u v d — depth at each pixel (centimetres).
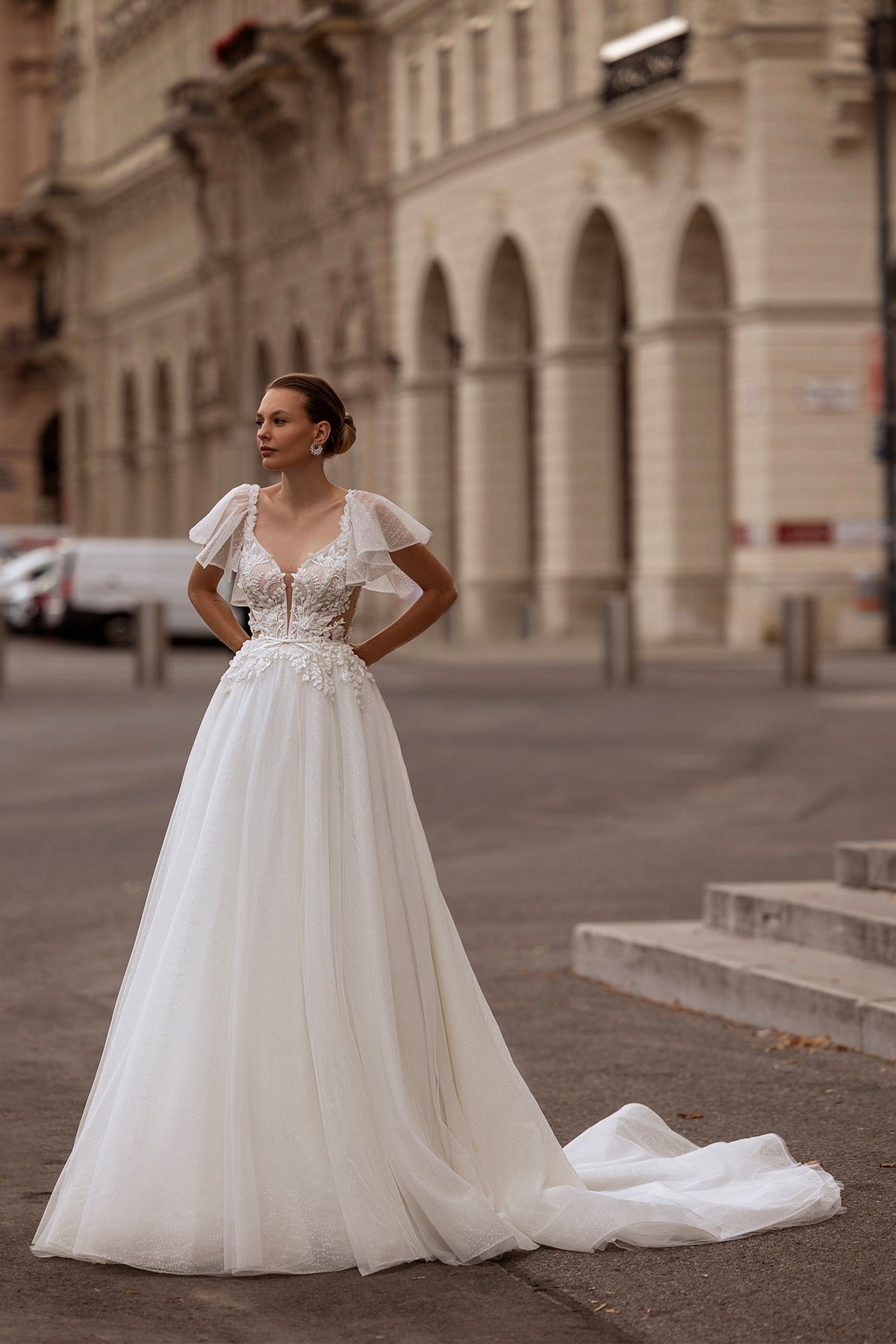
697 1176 654
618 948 997
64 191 8650
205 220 7144
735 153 3903
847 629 3859
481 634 4997
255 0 6669
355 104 5591
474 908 1216
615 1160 666
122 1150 587
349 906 597
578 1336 535
